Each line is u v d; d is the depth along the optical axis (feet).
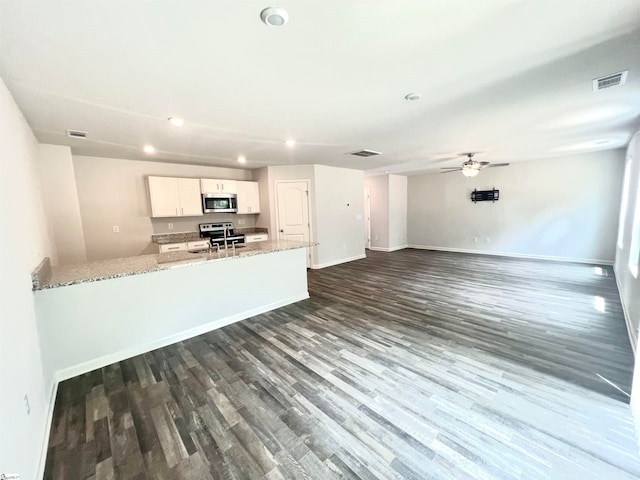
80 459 5.28
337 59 6.10
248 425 6.05
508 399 6.62
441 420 6.05
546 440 5.45
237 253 11.52
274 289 13.01
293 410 6.47
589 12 4.69
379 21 4.84
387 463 5.07
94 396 7.13
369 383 7.37
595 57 6.24
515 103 8.95
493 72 6.84
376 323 11.13
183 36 5.11
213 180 18.66
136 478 4.89
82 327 8.23
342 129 11.40
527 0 4.39
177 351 9.39
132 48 5.44
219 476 4.90
